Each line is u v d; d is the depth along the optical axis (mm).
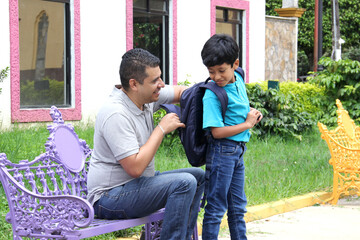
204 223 4375
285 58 18609
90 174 4082
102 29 11969
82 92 11562
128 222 3881
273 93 11273
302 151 9828
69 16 11352
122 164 3916
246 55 16203
